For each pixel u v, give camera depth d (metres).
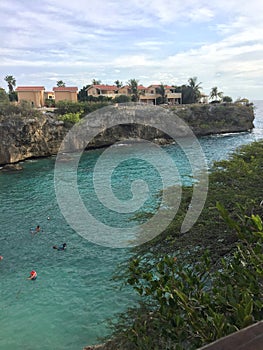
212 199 12.45
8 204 27.61
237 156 18.38
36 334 11.83
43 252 18.30
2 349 11.14
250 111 74.25
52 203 27.23
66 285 14.90
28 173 39.88
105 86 79.94
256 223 3.11
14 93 72.38
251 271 3.74
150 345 4.27
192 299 3.59
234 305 3.09
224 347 1.28
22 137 47.94
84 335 11.69
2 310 13.22
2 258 17.72
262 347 1.27
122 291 14.03
